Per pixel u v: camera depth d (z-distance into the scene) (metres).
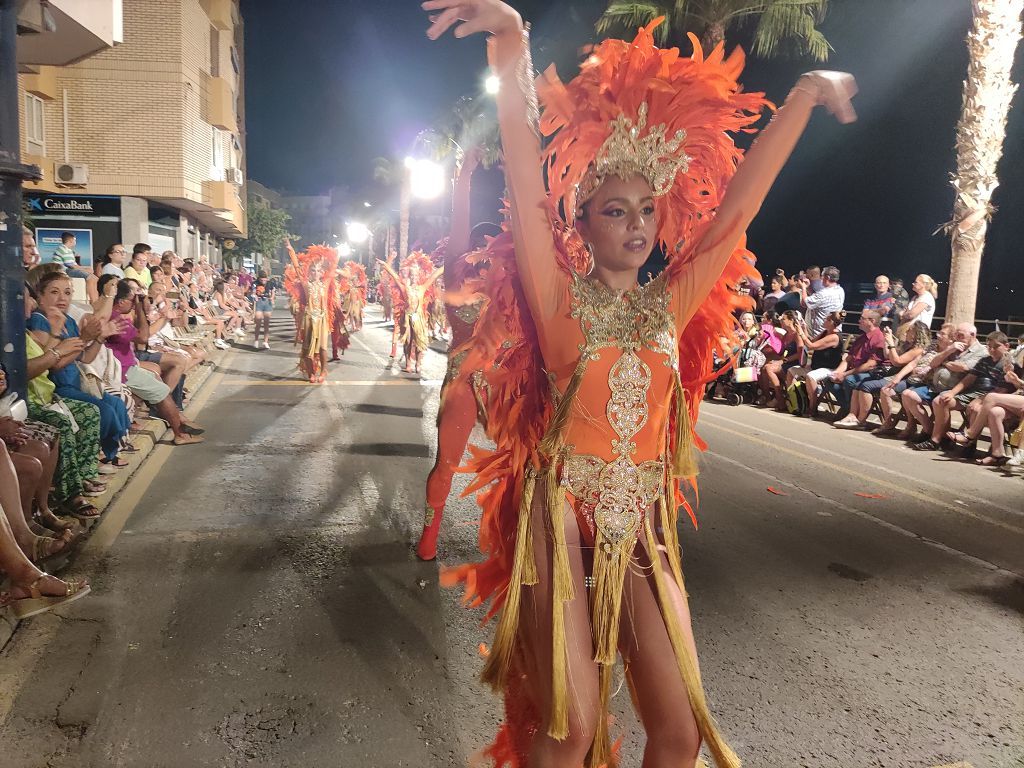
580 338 2.15
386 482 6.94
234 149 35.94
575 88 2.18
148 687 3.45
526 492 2.17
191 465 7.38
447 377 4.46
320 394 11.97
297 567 4.89
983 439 9.66
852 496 7.00
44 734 3.09
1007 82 11.61
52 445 4.92
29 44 8.33
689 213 2.56
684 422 2.25
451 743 3.10
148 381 8.13
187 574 4.74
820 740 3.17
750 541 5.66
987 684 3.66
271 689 3.46
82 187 22.56
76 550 5.08
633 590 2.12
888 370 10.20
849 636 4.14
